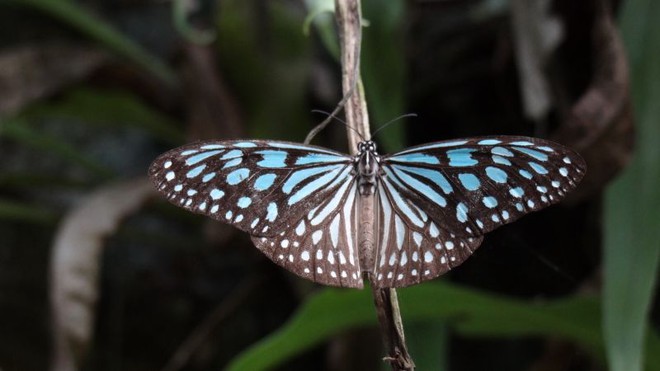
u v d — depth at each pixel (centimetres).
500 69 60
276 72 62
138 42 83
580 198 53
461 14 69
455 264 45
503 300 53
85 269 60
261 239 45
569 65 57
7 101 62
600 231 59
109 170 70
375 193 46
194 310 76
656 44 55
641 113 54
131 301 76
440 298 53
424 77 68
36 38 82
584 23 56
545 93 57
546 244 60
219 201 45
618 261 52
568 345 59
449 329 57
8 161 80
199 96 63
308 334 53
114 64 64
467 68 67
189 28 63
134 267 77
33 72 63
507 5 62
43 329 77
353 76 46
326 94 64
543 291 60
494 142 45
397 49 56
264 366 55
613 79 52
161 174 45
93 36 66
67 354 59
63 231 60
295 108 63
